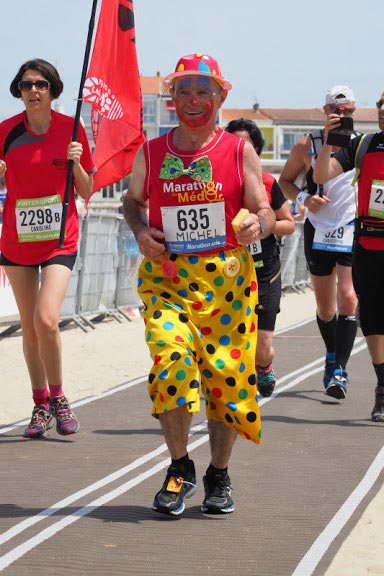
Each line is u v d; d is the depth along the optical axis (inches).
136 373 520.1
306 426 374.0
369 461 318.7
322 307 431.8
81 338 644.7
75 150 331.3
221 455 256.4
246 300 248.7
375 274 369.4
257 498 275.3
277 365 539.8
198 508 265.3
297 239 1084.5
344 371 423.8
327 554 228.1
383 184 360.8
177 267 247.4
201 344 244.8
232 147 248.2
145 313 247.3
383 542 238.4
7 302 619.5
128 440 350.9
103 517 257.6
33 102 331.9
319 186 414.6
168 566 221.1
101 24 391.5
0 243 348.5
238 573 216.4
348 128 361.1
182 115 245.4
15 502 272.5
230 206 247.8
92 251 693.9
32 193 337.1
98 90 394.0
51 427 358.9
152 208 251.3
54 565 222.1
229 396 246.2
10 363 537.6
